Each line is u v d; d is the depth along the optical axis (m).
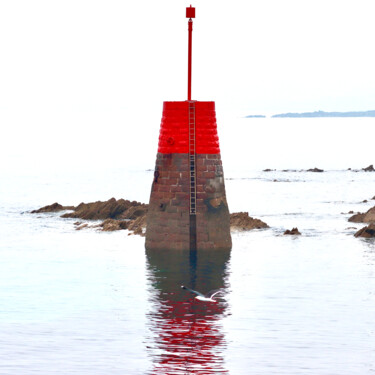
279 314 63.66
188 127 88.94
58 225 110.06
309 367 52.09
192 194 89.12
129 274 77.88
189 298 68.56
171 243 89.69
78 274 77.88
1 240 97.25
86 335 58.22
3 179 186.62
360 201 140.88
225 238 90.81
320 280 75.31
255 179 191.62
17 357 53.62
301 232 103.56
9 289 71.69
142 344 56.12
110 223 107.62
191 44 90.12
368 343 56.88
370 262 83.56
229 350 55.00
